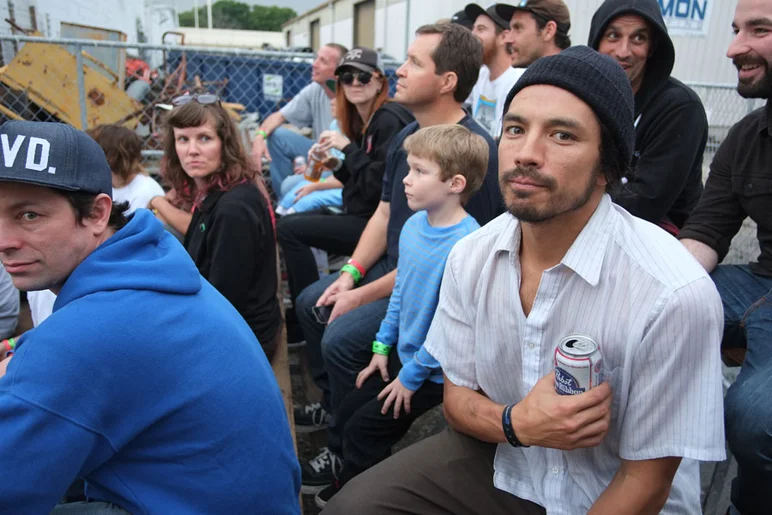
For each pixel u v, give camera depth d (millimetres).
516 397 1427
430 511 1512
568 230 1231
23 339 1088
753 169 2074
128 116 4883
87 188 1121
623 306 1186
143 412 1083
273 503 1239
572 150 1100
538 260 1296
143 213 1215
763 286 2090
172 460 1130
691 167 2330
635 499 1226
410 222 2133
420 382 1967
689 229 2266
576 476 1328
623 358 1203
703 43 6883
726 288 2125
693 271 1146
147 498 1136
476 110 3998
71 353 1005
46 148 1078
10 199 1086
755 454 1478
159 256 1177
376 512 1507
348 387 2371
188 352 1116
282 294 3721
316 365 2816
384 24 10266
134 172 3236
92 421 1026
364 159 3076
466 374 1516
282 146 4906
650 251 1185
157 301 1112
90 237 1172
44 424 986
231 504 1166
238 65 5793
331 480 2408
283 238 3293
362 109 3406
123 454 1125
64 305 1099
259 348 1354
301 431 2857
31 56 4535
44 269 1144
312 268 3352
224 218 2316
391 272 2508
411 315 2053
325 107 5059
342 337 2332
